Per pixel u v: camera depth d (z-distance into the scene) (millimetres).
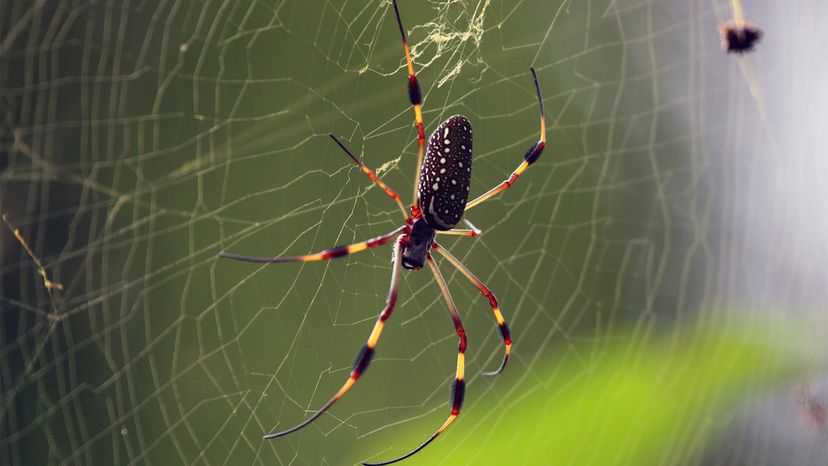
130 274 572
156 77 571
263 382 570
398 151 546
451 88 554
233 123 575
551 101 637
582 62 662
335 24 567
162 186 572
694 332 592
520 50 601
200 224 580
